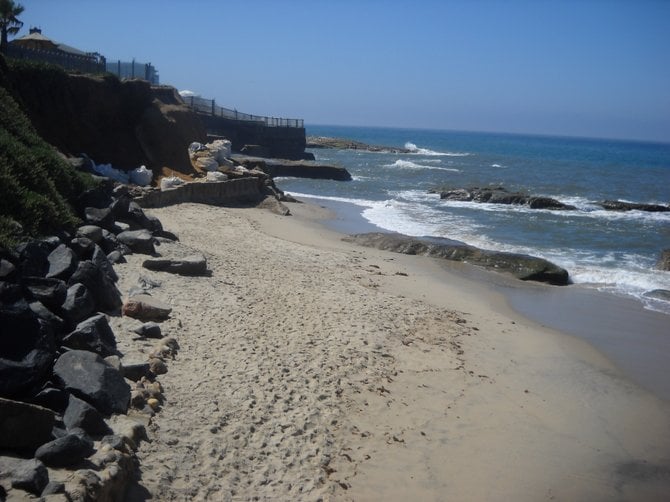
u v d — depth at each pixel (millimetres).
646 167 77312
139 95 27422
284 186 40500
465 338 11984
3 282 6680
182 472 6305
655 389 10672
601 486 7570
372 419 8258
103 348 7770
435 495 6949
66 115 23750
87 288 9133
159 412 7223
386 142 159625
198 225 19656
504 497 7094
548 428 8844
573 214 30953
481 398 9430
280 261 16031
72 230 12320
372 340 10844
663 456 8430
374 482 6977
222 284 12625
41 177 12570
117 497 5594
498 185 45094
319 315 11734
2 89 18062
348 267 16688
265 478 6594
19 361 6320
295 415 7887
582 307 15547
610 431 9008
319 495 6516
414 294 14961
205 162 27812
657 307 15766
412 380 9609
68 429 6094
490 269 18766
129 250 13102
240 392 8102
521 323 13742
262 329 10461
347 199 34688
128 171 24891
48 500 4914
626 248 22719
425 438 8055
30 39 38562
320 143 98625
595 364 11578
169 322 9820
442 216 28859
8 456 5496
